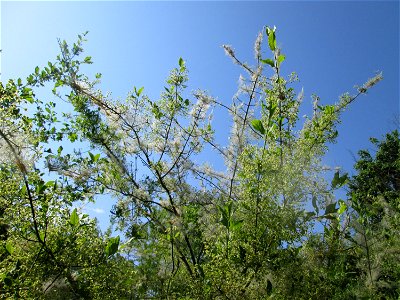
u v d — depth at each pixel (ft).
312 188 13.15
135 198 14.96
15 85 17.93
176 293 12.67
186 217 14.97
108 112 15.93
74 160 15.84
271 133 13.88
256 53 15.26
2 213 13.64
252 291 11.51
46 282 12.26
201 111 15.78
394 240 13.74
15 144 12.26
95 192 15.51
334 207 12.67
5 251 13.06
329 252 12.99
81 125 16.07
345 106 15.15
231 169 15.03
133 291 13.07
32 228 13.23
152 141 15.84
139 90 16.22
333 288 12.66
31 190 13.60
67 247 12.76
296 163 13.11
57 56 16.94
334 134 14.66
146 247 15.21
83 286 12.67
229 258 11.89
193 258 13.82
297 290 11.96
